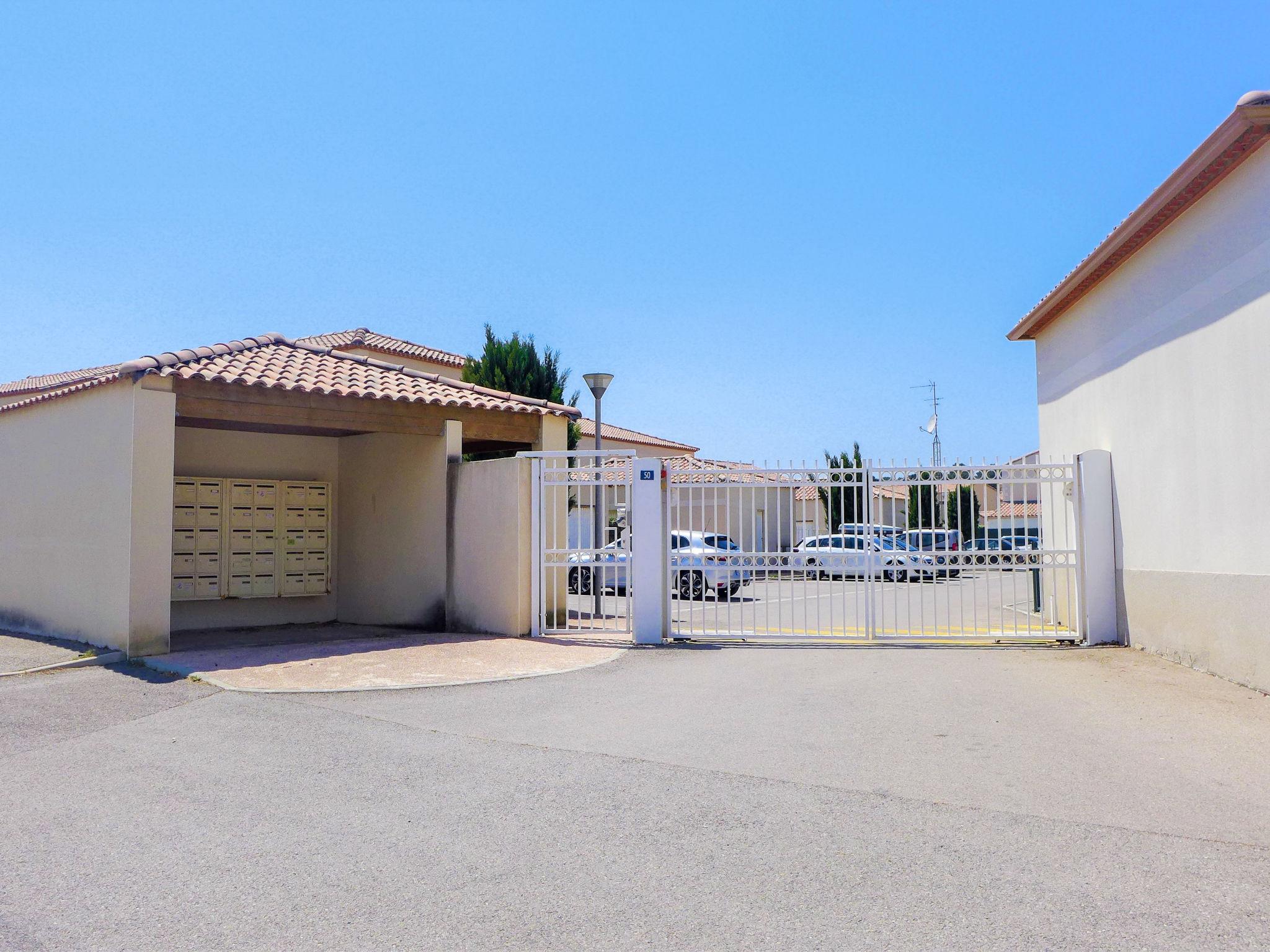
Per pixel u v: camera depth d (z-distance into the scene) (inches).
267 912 154.4
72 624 432.8
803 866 171.3
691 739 262.5
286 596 550.6
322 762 242.1
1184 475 370.3
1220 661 345.1
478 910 154.4
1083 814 197.9
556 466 474.0
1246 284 325.1
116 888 164.7
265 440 550.9
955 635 447.2
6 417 504.4
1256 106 286.2
